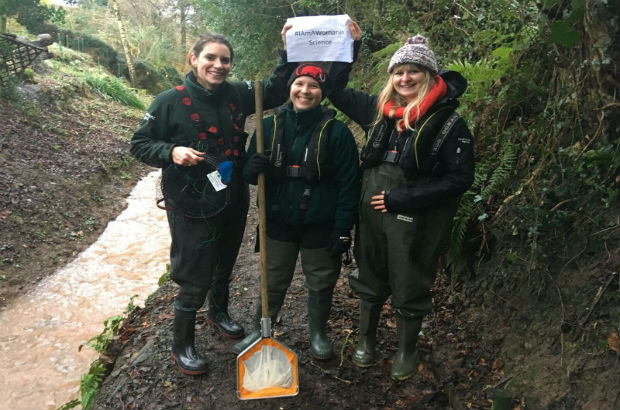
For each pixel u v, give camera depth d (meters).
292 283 3.93
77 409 3.44
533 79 3.18
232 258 3.05
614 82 2.31
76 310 4.82
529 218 2.72
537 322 2.60
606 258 2.35
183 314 2.74
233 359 2.97
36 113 9.45
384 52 5.01
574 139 2.67
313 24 2.55
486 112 3.55
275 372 2.54
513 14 3.38
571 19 2.29
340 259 2.83
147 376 2.85
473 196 3.28
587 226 2.49
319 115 2.63
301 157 2.60
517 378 2.53
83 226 6.77
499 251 3.08
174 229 2.64
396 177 2.42
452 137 2.30
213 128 2.53
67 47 16.48
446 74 2.38
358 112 2.77
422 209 2.41
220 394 2.68
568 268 2.54
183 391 2.72
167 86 19.97
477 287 3.17
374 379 2.79
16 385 3.72
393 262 2.50
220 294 3.14
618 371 2.08
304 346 3.07
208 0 9.80
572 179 2.58
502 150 3.34
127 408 2.64
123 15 24.31
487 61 3.87
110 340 3.46
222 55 2.48
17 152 7.70
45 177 7.38
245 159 2.74
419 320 2.66
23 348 4.18
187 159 2.38
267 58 9.89
